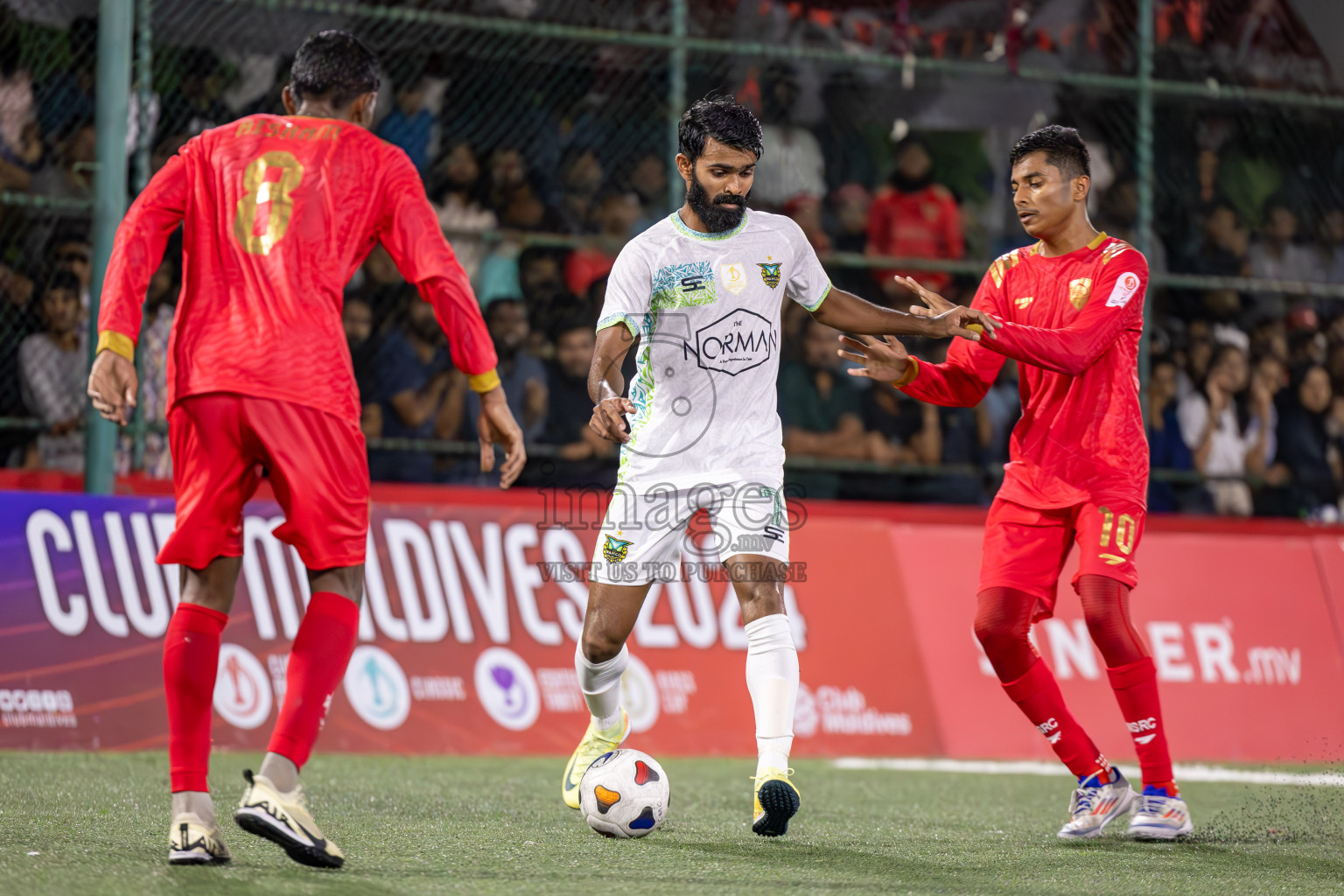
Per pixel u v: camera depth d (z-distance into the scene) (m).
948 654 21.81
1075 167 12.15
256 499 19.47
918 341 27.55
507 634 20.11
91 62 23.14
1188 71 26.88
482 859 9.98
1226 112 27.80
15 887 8.32
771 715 10.78
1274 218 28.25
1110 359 12.00
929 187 28.28
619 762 11.36
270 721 18.77
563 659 20.31
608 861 10.05
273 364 9.09
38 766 15.81
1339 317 28.45
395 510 20.03
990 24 27.16
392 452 23.48
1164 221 27.80
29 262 22.38
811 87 27.67
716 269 11.14
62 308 22.33
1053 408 12.05
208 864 9.20
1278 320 28.00
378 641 19.41
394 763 17.86
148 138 20.86
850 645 21.36
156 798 13.00
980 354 12.67
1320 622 23.17
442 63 25.03
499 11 24.12
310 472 9.12
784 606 11.33
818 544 21.83
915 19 27.17
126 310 9.21
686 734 20.30
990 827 12.91
